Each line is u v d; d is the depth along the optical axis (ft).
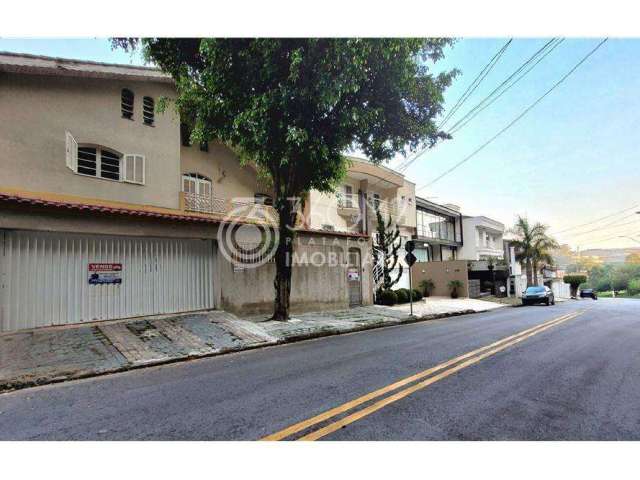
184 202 48.91
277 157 35.40
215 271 37.52
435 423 12.29
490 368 19.69
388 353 24.07
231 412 13.52
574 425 12.19
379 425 12.14
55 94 38.52
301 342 30.37
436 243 102.42
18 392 17.43
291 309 44.57
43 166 37.11
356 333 35.35
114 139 42.63
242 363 22.35
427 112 36.37
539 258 117.39
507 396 14.97
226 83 30.96
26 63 35.35
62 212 27.32
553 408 13.67
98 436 11.85
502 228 135.33
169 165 47.52
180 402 14.89
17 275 25.93
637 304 86.33
